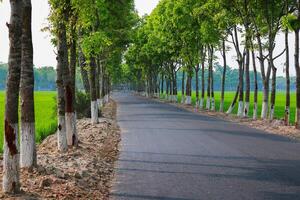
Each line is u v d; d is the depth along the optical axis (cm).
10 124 1013
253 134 2570
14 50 1005
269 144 2120
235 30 4262
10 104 1007
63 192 1077
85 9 1712
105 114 4200
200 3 4603
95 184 1230
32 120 1255
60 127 1741
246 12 3681
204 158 1697
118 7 3397
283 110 5947
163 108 5603
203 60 5712
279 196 1102
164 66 8869
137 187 1205
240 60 4225
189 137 2408
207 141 2228
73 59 2014
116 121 3544
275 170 1454
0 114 4131
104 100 6656
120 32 3878
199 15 4556
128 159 1681
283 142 2200
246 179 1309
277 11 3538
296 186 1217
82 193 1102
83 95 3806
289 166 1528
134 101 8188
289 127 2842
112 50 5072
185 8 5091
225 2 3803
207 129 2858
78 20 1770
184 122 3425
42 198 1005
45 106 5834
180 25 5200
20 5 1010
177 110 5153
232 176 1355
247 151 1881
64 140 1742
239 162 1605
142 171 1441
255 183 1255
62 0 1673
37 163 1361
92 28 2955
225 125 3178
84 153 1719
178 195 1111
